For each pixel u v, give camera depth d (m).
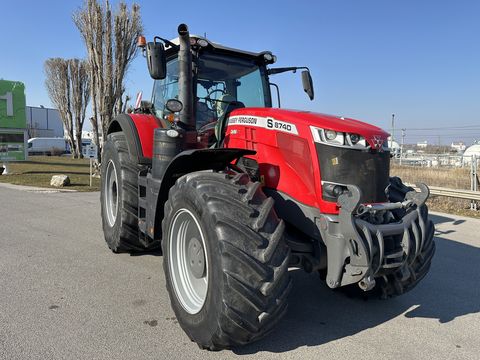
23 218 7.22
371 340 3.08
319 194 2.98
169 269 3.17
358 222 2.76
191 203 2.87
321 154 2.99
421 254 3.29
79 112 38.22
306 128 3.09
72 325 3.18
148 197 3.92
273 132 3.32
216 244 2.57
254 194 2.77
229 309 2.48
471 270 4.91
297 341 3.03
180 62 3.81
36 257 4.91
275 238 2.61
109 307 3.52
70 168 21.39
